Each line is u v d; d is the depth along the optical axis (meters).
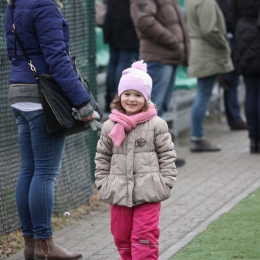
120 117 11.63
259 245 13.58
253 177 20.62
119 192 11.60
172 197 18.38
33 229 13.03
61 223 15.88
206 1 23.48
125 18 25.33
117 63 26.33
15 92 12.53
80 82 12.51
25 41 12.38
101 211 17.11
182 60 21.30
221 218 15.86
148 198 11.51
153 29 20.50
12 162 15.03
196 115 24.50
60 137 12.83
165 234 14.86
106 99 27.05
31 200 12.76
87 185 17.89
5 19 12.83
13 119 15.03
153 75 21.00
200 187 19.52
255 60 22.55
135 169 11.63
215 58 23.75
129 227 11.87
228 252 13.20
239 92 34.75
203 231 14.82
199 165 22.55
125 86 11.74
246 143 26.11
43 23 12.16
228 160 23.23
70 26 17.44
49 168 12.80
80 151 18.06
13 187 15.06
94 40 18.83
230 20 26.34
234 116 28.70
